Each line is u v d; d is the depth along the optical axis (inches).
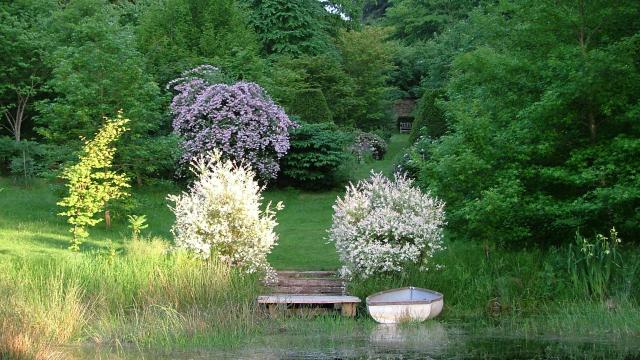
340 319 493.4
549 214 547.8
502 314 503.5
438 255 602.9
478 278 539.2
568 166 555.2
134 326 447.8
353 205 576.1
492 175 565.6
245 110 930.7
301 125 1001.5
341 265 644.1
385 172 1054.4
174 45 1103.0
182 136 934.4
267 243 579.2
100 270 525.7
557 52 547.8
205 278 516.4
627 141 514.0
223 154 933.2
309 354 387.5
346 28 1690.5
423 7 1845.5
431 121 1001.5
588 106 553.0
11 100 1034.7
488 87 597.3
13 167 892.0
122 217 773.3
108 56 770.8
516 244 595.5
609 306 483.5
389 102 1572.3
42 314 423.8
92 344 414.9
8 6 1058.1
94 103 766.5
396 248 545.3
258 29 1423.5
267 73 1189.7
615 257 513.0
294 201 947.3
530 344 407.5
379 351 394.0
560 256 542.6
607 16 552.1
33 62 1006.4
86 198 631.8
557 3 570.9
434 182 584.7
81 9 1098.1
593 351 387.2
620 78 524.4
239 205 575.2
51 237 672.4
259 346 411.2
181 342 417.1
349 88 1376.7
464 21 1461.6
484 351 390.6
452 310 518.0
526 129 553.3
